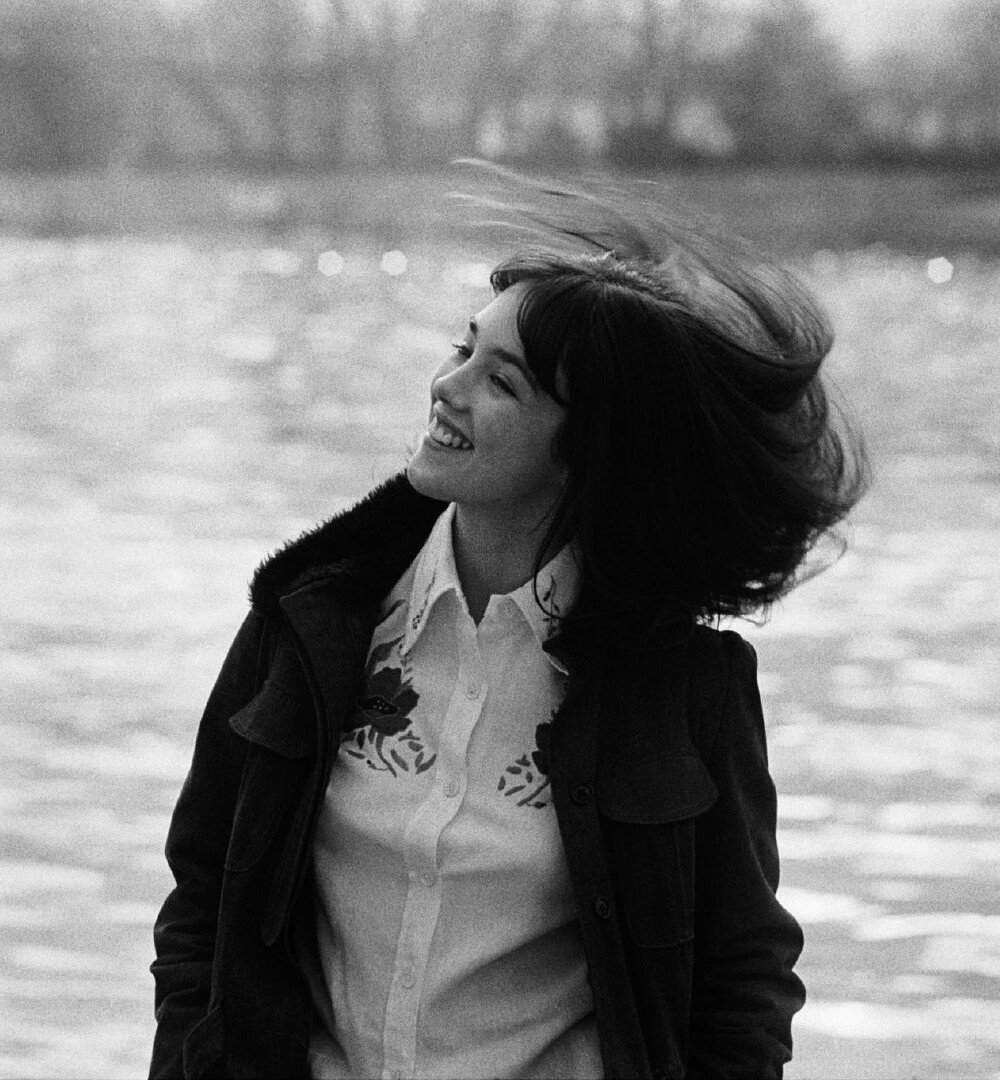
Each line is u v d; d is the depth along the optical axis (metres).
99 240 77.75
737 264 3.11
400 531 3.07
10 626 14.46
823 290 57.03
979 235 75.56
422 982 2.90
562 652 2.92
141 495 21.42
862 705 12.05
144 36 91.94
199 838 3.07
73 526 19.30
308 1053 2.96
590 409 2.89
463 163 3.23
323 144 89.94
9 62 92.56
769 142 82.38
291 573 3.02
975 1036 6.95
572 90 84.31
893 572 16.55
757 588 2.99
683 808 2.87
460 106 86.81
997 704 12.05
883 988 7.43
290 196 85.06
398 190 84.81
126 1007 7.20
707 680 2.98
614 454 2.90
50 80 91.56
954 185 80.69
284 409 30.23
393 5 88.00
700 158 83.12
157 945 3.07
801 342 3.08
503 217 3.20
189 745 11.16
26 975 7.50
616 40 83.50
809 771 10.58
